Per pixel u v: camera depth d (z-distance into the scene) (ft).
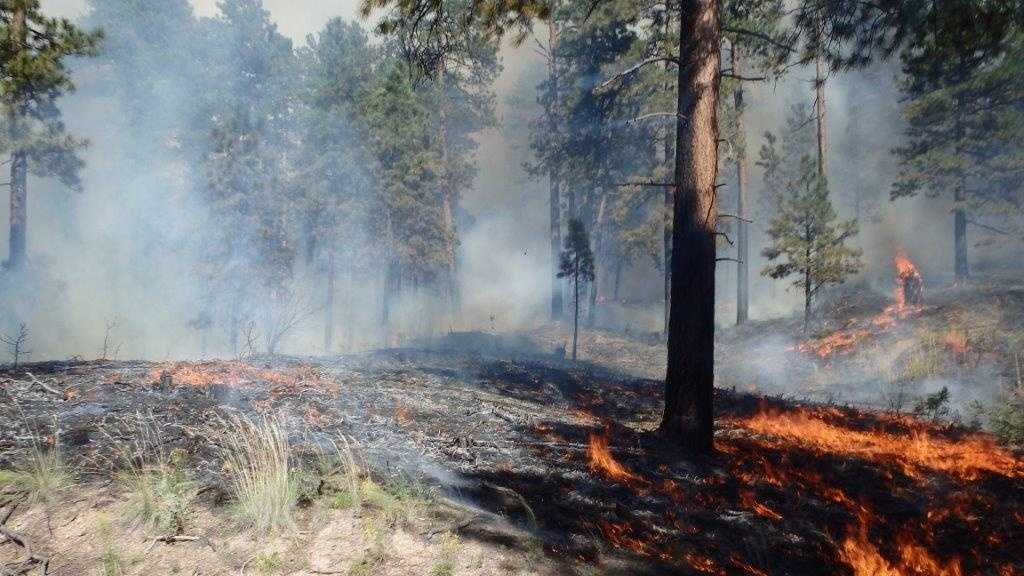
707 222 21.54
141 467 13.07
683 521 14.02
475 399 26.66
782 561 12.27
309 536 10.87
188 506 11.47
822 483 17.78
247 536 10.75
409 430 19.36
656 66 77.92
